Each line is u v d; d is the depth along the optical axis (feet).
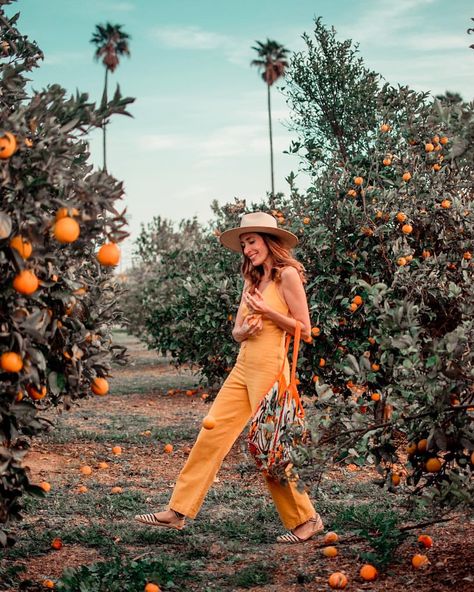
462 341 11.21
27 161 9.69
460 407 11.49
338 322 22.12
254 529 16.17
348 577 12.92
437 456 12.17
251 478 21.63
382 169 23.71
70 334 10.80
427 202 22.36
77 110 10.22
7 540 11.23
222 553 14.76
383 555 13.35
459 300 20.10
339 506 17.63
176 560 14.10
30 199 9.53
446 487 11.14
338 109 29.53
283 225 25.73
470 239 22.27
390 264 21.62
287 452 13.69
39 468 22.76
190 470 14.44
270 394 13.98
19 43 14.23
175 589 12.66
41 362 9.88
